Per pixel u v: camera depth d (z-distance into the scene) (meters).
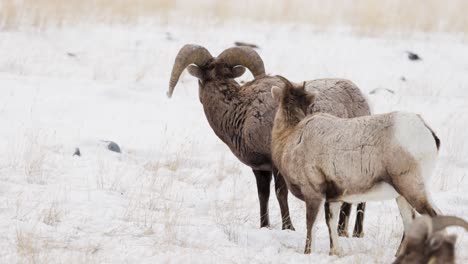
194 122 55.66
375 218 37.72
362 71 71.88
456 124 56.28
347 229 35.38
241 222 36.44
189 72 38.47
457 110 60.47
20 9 84.56
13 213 33.69
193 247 30.80
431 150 28.42
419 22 88.75
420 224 22.45
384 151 28.78
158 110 57.66
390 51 78.12
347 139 29.80
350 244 32.69
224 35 83.00
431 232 22.39
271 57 74.38
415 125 28.56
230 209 37.47
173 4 95.12
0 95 56.50
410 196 28.39
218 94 38.00
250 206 39.25
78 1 87.94
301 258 29.78
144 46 77.12
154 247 30.22
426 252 22.33
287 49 77.88
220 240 32.06
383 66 73.56
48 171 41.31
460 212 38.41
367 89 66.69
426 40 83.69
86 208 35.59
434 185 43.47
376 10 90.94
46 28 79.81
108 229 32.62
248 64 38.56
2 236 30.38
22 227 31.50
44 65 68.81
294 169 31.33
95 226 32.91
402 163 28.38
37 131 48.72
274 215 38.38
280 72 69.62
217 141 51.94
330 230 31.31
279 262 29.28
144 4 91.75
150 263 28.30
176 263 28.44
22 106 54.34
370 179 29.34
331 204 31.28
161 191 38.88
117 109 56.69
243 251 30.52
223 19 89.44
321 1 101.75
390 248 32.38
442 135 53.69
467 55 78.56
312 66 72.44
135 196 38.62
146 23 87.38
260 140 36.38
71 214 34.28
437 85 68.88
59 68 68.44
